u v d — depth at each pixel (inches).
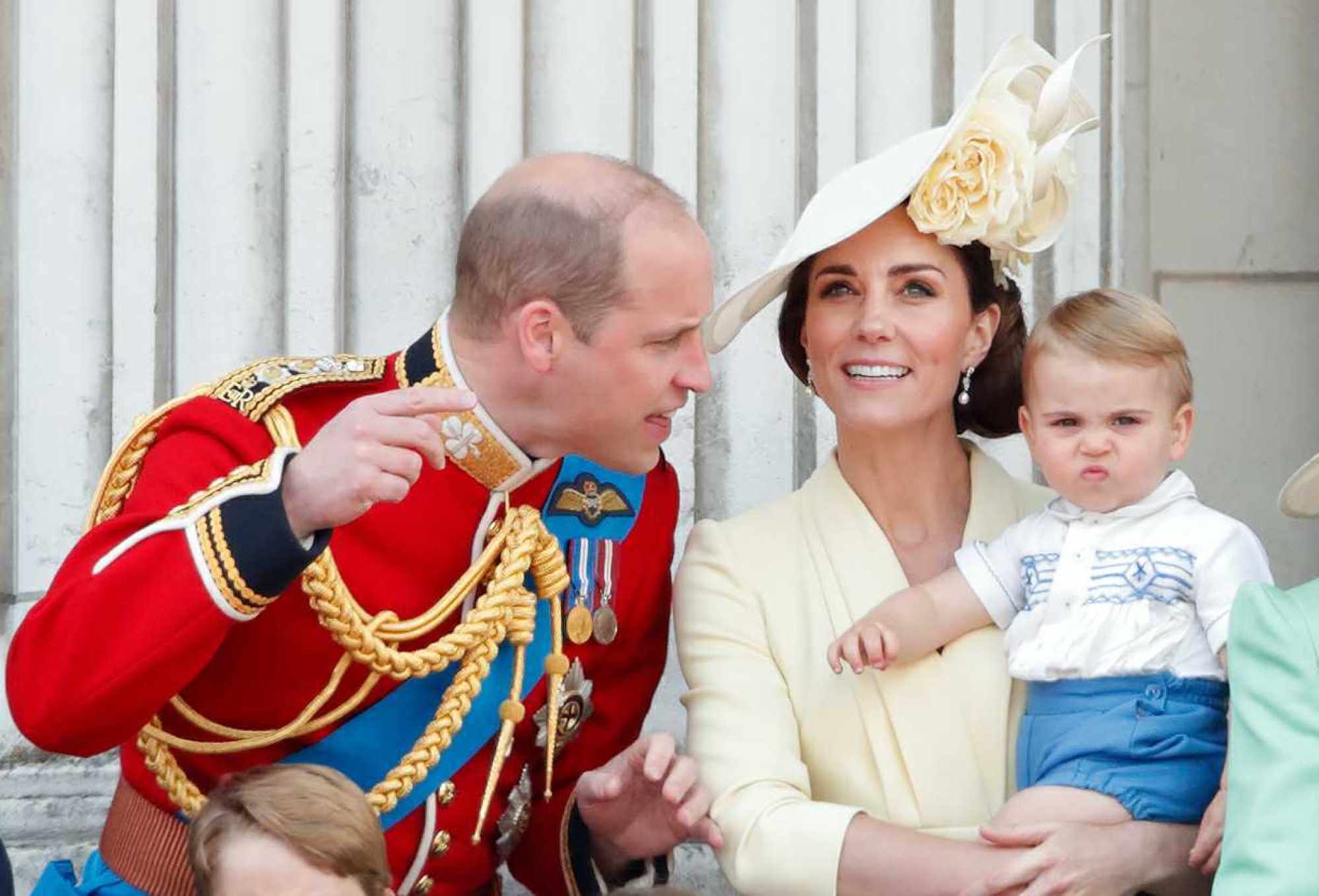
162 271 524.1
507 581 399.5
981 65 550.3
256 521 356.2
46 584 516.4
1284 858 339.3
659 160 539.5
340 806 356.8
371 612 394.0
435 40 535.8
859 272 434.9
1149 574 410.9
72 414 518.0
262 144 527.2
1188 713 403.9
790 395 544.4
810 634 434.0
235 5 525.3
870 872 394.9
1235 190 597.6
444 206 537.0
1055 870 385.7
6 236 519.5
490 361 396.2
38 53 517.3
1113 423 419.5
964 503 457.1
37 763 511.8
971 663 426.6
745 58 543.5
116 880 398.3
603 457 405.4
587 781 408.8
